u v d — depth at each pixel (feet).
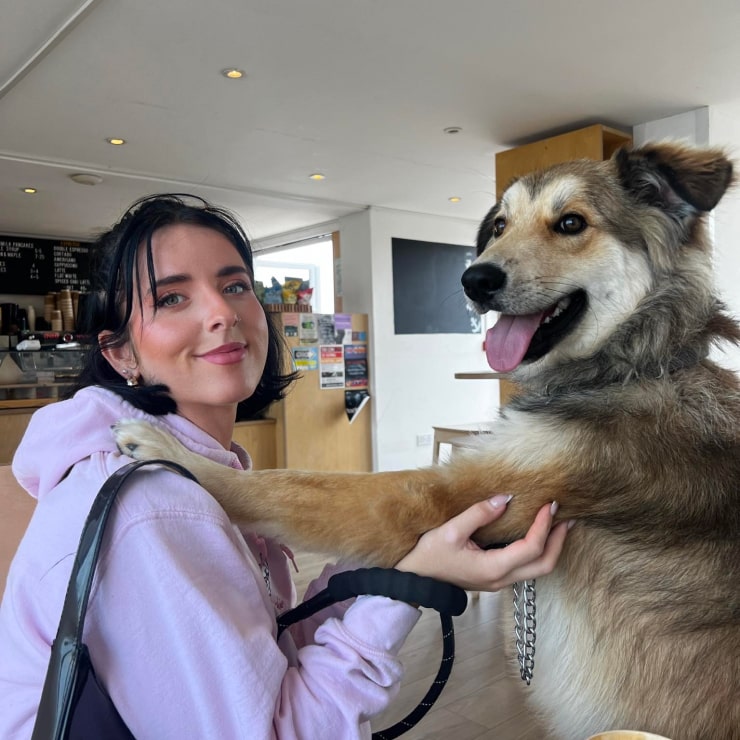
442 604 2.88
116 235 3.34
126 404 3.23
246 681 2.30
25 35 9.68
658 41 10.34
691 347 4.41
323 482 3.92
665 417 4.00
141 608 2.30
